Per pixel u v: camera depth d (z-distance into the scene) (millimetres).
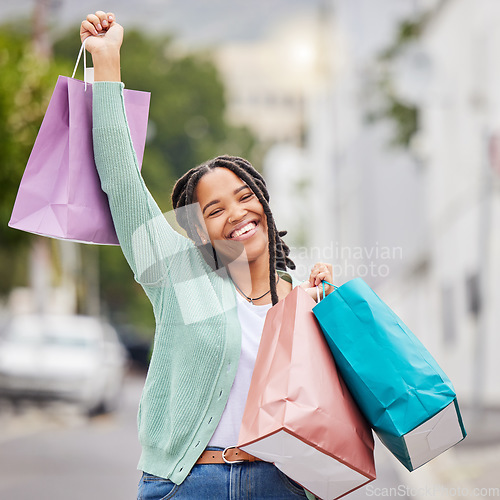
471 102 30641
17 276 50031
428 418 4918
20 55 29969
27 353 28359
